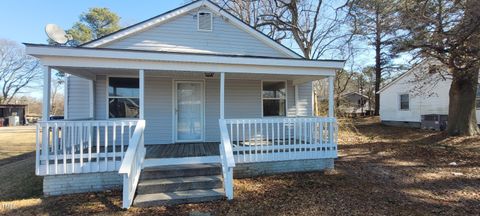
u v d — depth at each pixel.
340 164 8.14
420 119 17.19
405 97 18.58
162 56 6.11
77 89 8.22
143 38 8.59
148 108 8.48
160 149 7.38
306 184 6.02
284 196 5.23
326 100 21.42
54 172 5.49
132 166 5.01
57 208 4.80
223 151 5.71
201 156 6.42
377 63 24.12
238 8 17.45
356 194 5.32
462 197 5.23
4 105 35.28
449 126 12.45
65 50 5.57
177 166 6.00
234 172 6.58
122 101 8.38
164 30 8.74
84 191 5.70
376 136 15.16
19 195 5.75
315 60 7.07
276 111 9.73
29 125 35.09
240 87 9.31
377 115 24.86
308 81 9.34
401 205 4.76
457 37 8.33
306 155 7.00
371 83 31.05
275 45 9.64
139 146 5.62
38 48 5.45
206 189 5.42
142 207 4.75
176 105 8.73
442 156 9.13
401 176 6.75
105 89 8.23
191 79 8.88
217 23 9.23
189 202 4.94
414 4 9.15
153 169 5.70
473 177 6.62
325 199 5.04
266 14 16.20
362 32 11.99
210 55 6.39
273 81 9.70
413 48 9.55
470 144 10.51
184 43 8.88
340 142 13.17
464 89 11.94
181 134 8.79
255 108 9.45
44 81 5.60
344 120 19.83
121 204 4.93
